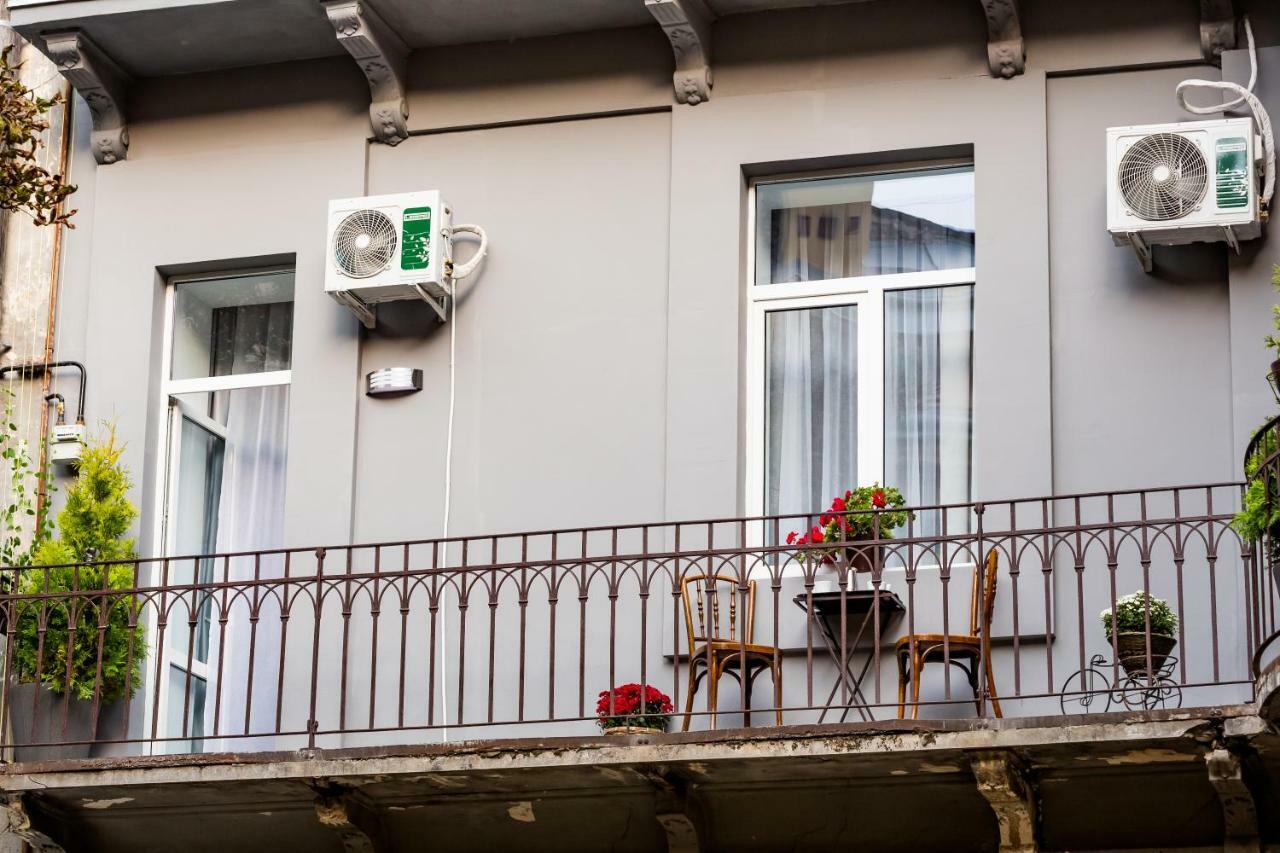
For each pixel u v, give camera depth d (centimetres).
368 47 1185
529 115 1198
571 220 1182
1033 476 1079
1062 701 997
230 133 1243
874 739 950
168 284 1248
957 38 1148
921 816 1011
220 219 1230
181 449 1229
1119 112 1120
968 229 1151
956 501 1114
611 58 1195
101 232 1244
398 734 1134
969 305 1141
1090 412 1084
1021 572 1070
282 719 1153
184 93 1255
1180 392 1076
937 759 964
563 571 1083
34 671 1128
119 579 1148
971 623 1062
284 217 1221
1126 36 1123
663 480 1130
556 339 1166
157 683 1071
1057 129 1126
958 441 1123
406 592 1055
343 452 1176
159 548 1213
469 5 1178
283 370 1228
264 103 1242
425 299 1169
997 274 1110
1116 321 1092
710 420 1127
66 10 1202
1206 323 1081
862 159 1155
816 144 1152
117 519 1155
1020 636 1060
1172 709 930
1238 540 1047
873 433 1136
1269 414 1054
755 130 1162
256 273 1245
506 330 1175
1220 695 1033
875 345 1148
